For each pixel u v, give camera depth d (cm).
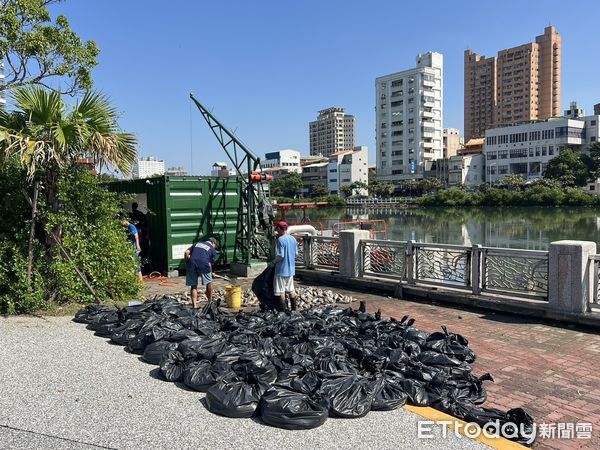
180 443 366
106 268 835
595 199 7819
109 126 788
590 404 463
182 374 484
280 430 388
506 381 519
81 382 482
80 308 771
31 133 722
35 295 739
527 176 11650
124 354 569
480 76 19062
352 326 661
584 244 720
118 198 903
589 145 10912
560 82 17862
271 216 1255
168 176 1212
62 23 1152
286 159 16562
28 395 448
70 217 803
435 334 601
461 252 879
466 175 12662
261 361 492
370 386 446
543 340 662
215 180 1285
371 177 14638
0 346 588
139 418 406
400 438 379
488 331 711
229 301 882
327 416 407
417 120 13700
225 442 369
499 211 7694
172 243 1217
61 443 364
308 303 908
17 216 779
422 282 945
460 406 429
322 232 1742
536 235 4284
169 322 622
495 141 12431
